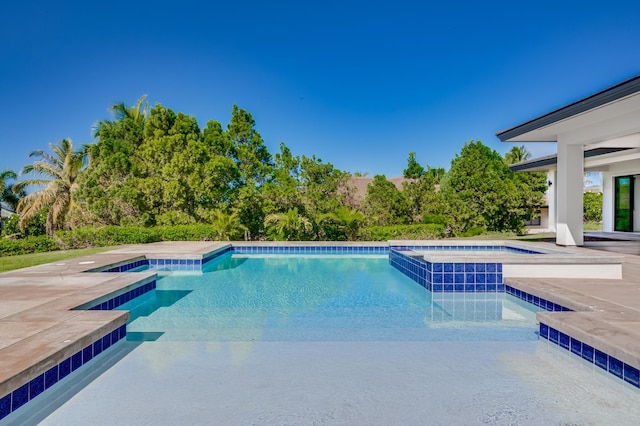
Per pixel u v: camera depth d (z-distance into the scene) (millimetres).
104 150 14148
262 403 2596
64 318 3428
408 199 15414
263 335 4133
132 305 5215
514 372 3070
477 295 6020
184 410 2510
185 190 13664
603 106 6691
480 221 16469
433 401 2611
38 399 2525
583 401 2598
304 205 14219
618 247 9539
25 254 10695
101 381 2926
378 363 3281
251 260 10266
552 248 8570
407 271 7801
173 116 15055
